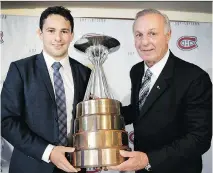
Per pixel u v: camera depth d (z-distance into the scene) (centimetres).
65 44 129
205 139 123
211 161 145
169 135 125
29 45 150
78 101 126
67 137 122
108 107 110
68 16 130
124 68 150
